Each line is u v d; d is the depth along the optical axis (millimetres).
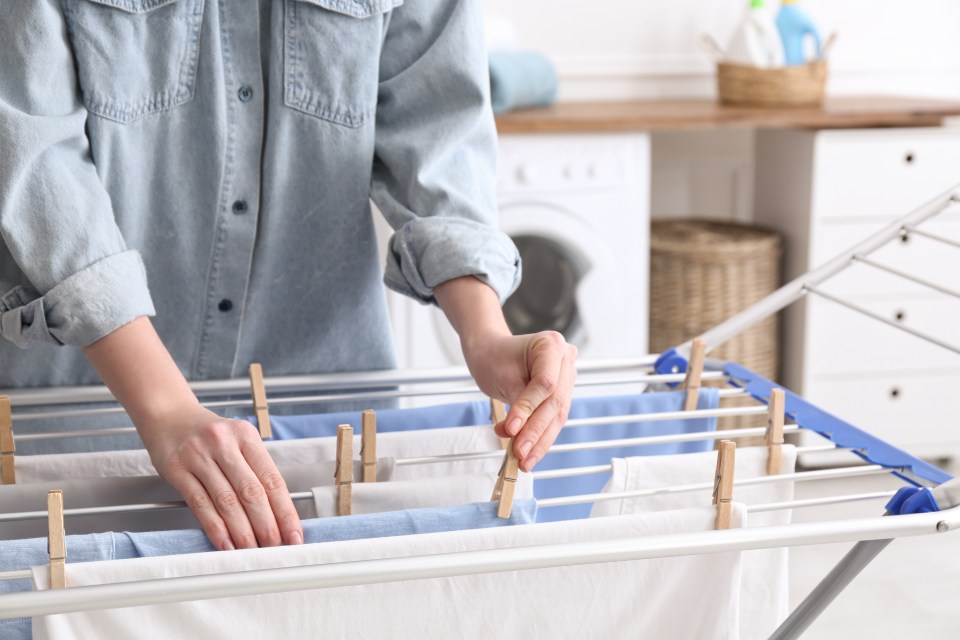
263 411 1007
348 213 1090
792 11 2834
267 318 1136
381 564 666
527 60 2680
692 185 3223
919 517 759
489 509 792
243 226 1054
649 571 792
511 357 837
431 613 750
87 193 894
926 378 2762
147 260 1056
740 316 1216
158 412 805
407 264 973
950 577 2232
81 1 929
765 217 2930
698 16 3092
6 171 855
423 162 1010
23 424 1094
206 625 706
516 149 2531
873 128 2676
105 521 852
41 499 841
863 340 2730
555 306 2820
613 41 3076
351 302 1145
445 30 1047
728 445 792
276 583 651
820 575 2217
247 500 744
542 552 692
